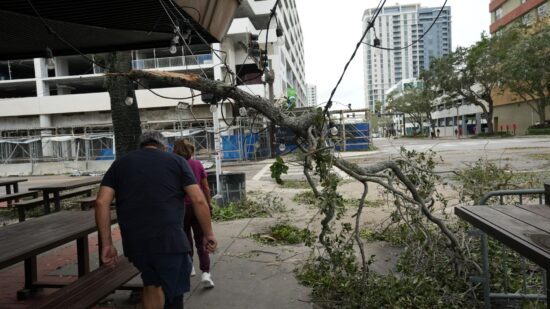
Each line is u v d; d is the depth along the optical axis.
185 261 3.19
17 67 46.81
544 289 4.14
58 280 5.10
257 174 19.92
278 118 4.66
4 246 3.87
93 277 3.97
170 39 7.39
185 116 37.81
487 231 3.11
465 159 21.22
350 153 30.94
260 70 6.81
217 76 34.88
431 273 4.71
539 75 38.34
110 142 32.53
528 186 9.55
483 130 68.69
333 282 4.56
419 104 71.00
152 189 3.12
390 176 4.99
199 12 5.50
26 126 44.12
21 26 6.28
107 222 3.17
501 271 4.68
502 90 48.75
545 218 3.25
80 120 43.44
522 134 51.41
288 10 60.81
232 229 7.85
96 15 5.92
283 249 6.42
